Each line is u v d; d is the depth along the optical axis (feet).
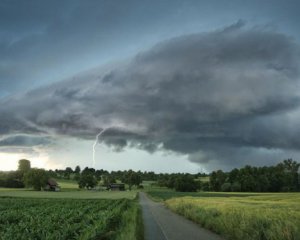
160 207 221.25
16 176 634.02
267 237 61.62
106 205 181.88
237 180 624.59
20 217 115.44
